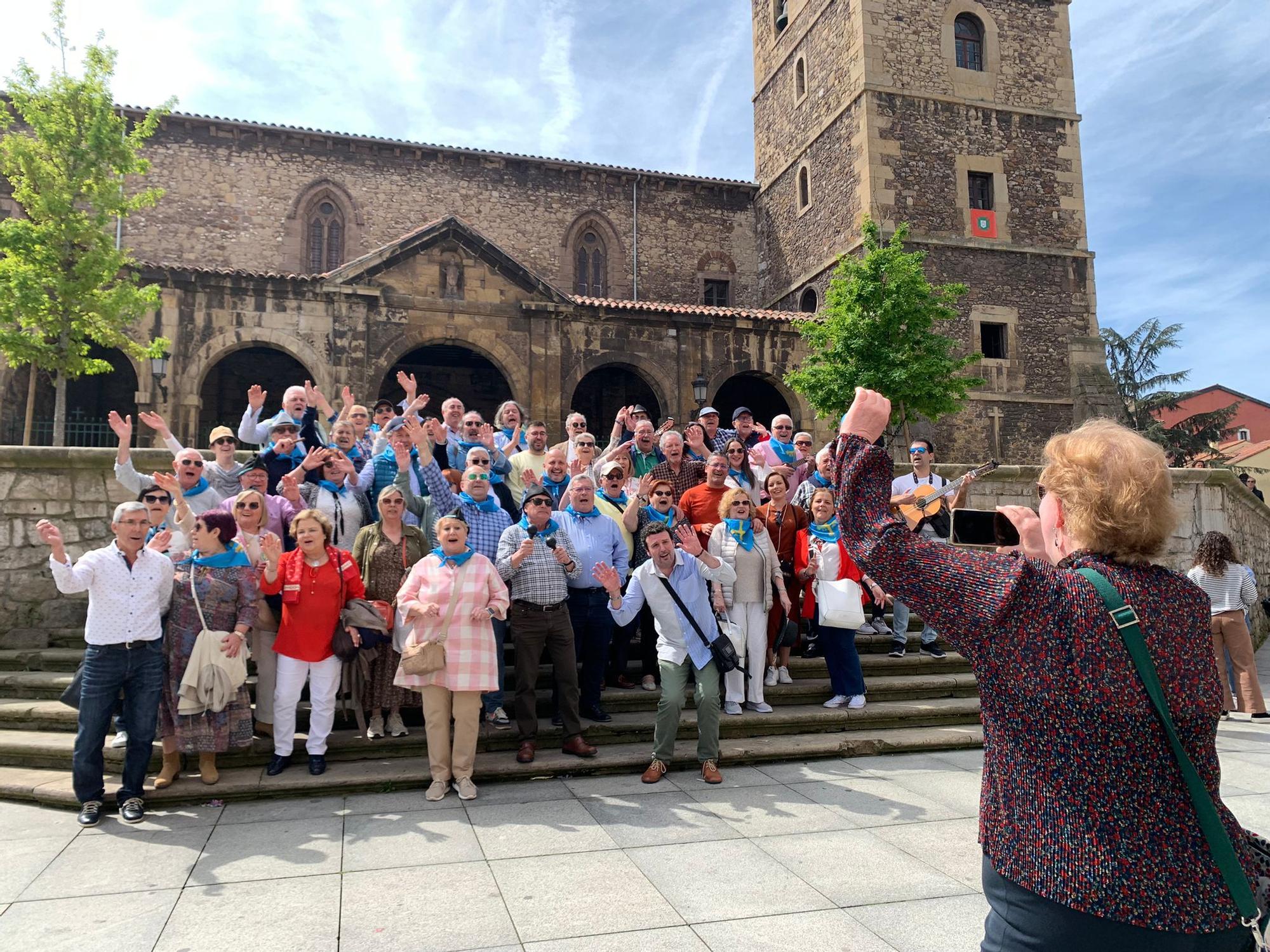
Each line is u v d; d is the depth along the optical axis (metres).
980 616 1.45
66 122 14.60
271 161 22.09
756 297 26.20
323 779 5.02
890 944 3.10
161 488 5.70
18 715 5.91
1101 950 1.32
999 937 1.45
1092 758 1.34
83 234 14.42
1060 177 22.12
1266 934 1.42
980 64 22.25
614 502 6.95
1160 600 1.41
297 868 3.82
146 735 4.65
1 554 7.61
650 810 4.68
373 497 6.82
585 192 24.89
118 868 3.85
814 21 23.31
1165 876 1.29
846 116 21.55
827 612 6.28
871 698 6.95
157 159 21.25
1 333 13.55
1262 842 1.50
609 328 18.14
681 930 3.21
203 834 4.31
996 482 10.17
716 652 5.32
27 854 4.04
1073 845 1.34
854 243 20.88
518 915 3.33
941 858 3.96
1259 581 13.27
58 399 14.05
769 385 22.95
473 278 17.34
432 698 4.93
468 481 6.16
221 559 5.09
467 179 23.75
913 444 8.12
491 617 5.09
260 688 5.57
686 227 25.84
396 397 21.34
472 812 4.64
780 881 3.68
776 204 25.31
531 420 17.25
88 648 4.61
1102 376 21.20
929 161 21.03
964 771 5.55
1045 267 21.67
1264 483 38.38
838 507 1.65
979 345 20.83
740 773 5.48
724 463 6.89
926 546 1.54
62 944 3.12
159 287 14.91
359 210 22.67
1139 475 1.46
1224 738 6.61
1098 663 1.35
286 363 20.48
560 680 5.56
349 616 5.29
